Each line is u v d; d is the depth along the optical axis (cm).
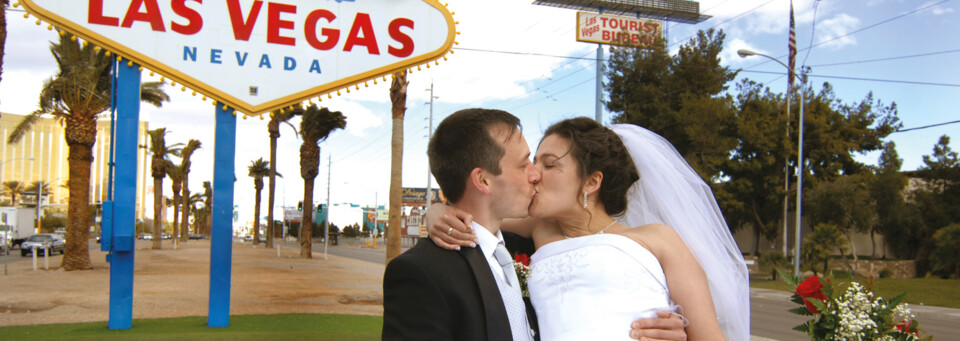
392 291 157
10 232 4488
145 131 4409
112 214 781
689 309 181
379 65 833
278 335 754
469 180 171
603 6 4975
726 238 238
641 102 3173
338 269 2511
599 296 177
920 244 2759
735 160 2936
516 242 228
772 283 2239
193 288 1555
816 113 2955
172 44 779
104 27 757
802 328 248
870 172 2914
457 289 152
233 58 798
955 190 2775
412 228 5747
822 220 2744
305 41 817
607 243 184
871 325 239
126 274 793
